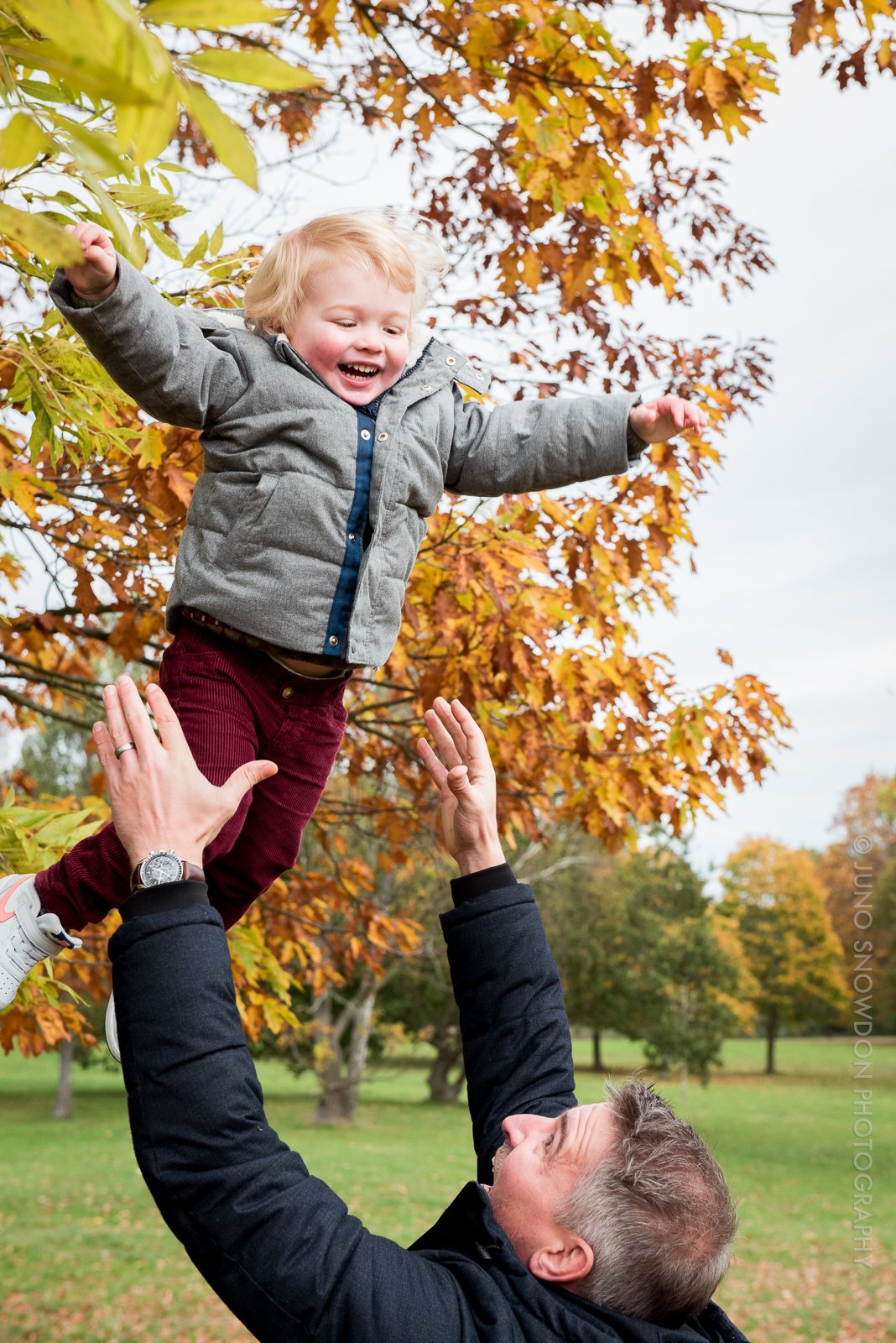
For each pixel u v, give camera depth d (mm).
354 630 1926
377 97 4914
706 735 4934
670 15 4000
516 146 4484
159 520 4035
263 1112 1491
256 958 5246
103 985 5941
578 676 4641
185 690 1936
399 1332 1427
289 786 2021
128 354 1721
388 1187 17688
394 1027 28500
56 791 20406
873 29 3951
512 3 3805
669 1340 1543
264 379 1880
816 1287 12789
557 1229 1617
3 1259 13227
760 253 6352
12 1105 30859
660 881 32562
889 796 31844
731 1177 19578
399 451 1954
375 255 1886
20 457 3248
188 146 5824
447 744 2174
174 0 1009
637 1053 47000
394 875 15859
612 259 4570
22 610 4641
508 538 4410
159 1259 13375
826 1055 47594
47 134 1071
